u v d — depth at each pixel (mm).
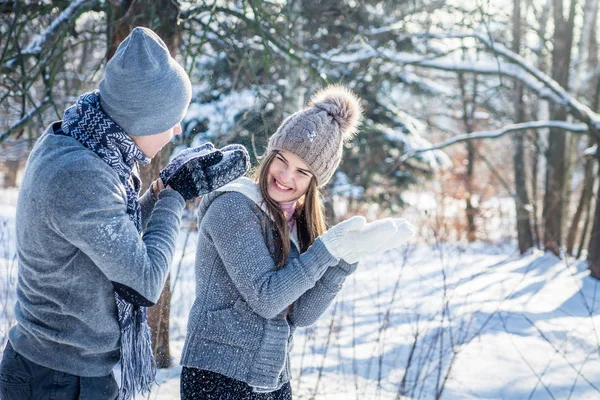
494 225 14969
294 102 6660
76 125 1600
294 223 2143
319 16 6340
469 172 13906
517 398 3760
